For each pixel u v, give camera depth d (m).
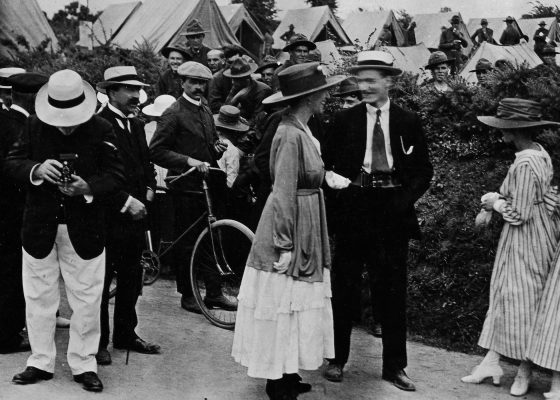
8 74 5.64
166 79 9.14
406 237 4.88
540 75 6.68
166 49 9.75
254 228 6.12
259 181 6.37
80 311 4.49
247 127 6.96
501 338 4.82
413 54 17.16
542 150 4.90
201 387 4.67
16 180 4.34
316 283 4.25
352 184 4.84
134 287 5.26
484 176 6.44
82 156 4.43
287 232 4.12
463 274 5.95
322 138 5.52
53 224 4.39
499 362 5.39
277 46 23.94
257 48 24.19
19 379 4.45
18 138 4.45
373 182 4.80
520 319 4.73
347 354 4.95
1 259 4.96
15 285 5.00
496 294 4.89
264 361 4.17
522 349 4.71
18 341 5.09
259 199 6.08
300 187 4.25
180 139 6.21
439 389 4.84
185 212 6.27
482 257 5.95
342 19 29.16
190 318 6.18
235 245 6.18
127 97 5.25
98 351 4.96
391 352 4.88
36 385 4.46
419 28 27.48
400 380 4.82
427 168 4.89
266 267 4.19
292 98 4.18
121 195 4.84
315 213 4.27
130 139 5.31
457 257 6.01
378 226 4.83
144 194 5.40
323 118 7.07
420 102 7.07
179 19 20.78
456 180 6.51
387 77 4.92
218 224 6.05
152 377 4.79
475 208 6.21
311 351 4.21
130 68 5.28
